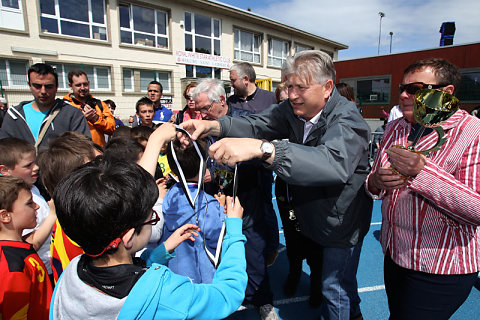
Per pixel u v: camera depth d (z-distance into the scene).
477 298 2.64
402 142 1.39
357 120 1.44
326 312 1.83
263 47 18.44
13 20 10.16
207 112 2.52
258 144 1.16
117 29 12.40
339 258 1.69
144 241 0.96
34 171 1.89
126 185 0.85
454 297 1.27
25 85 10.51
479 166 1.11
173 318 0.83
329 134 1.36
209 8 15.13
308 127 1.66
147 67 13.36
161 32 13.95
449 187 1.07
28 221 1.42
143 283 0.82
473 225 1.15
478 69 10.95
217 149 1.16
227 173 1.92
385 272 1.52
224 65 16.23
